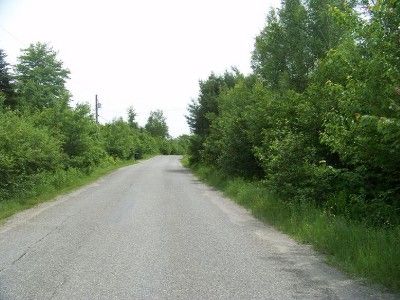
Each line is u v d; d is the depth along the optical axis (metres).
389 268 6.20
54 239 9.14
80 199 16.62
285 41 28.42
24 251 8.05
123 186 22.16
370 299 5.44
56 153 20.94
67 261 7.32
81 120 26.64
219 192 19.31
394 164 8.78
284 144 12.66
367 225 9.16
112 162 43.94
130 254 7.80
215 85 37.50
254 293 5.69
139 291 5.77
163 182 24.75
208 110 36.41
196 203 15.26
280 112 15.67
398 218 9.32
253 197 14.41
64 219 11.84
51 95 47.34
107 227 10.52
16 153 16.20
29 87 46.06
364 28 7.74
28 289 5.84
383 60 7.18
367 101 7.67
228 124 21.73
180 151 116.44
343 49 8.65
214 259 7.46
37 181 17.88
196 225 10.82
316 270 6.78
